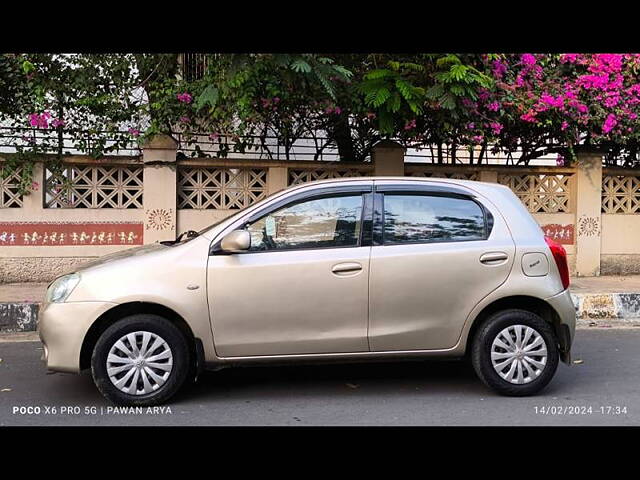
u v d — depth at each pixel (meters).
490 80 7.54
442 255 4.76
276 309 4.60
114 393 4.51
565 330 4.91
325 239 4.76
